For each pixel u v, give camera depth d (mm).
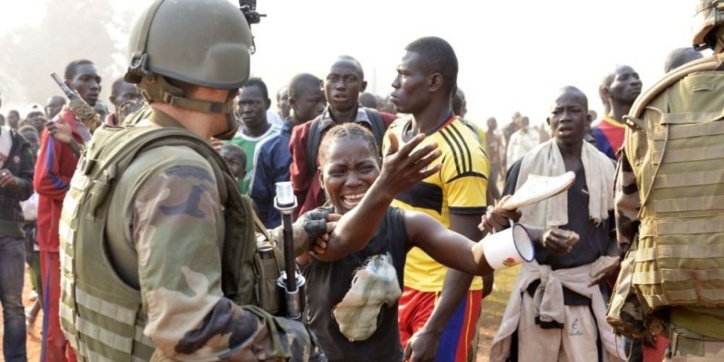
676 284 3029
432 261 4070
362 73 5668
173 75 2123
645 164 3098
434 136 4145
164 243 1898
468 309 4098
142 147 2043
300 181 5332
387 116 5641
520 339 4887
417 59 4195
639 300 3287
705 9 3117
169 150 2020
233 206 2127
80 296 2135
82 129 5742
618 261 4133
